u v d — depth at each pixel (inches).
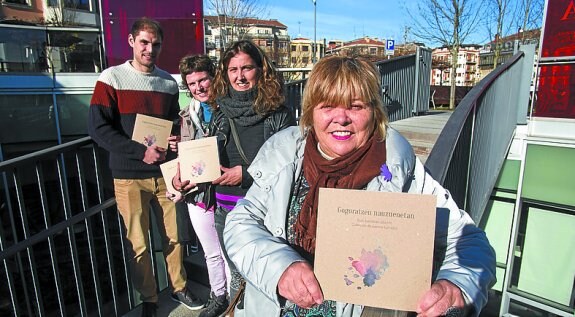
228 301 102.0
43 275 233.8
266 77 81.2
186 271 121.2
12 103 323.9
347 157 46.4
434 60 1210.0
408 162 46.6
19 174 78.6
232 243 48.3
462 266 40.7
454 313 37.1
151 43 97.6
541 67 218.4
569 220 224.7
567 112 213.9
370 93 45.4
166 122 98.3
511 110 213.3
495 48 697.6
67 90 335.3
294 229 48.9
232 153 84.9
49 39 326.0
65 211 91.0
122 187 97.0
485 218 258.5
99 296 101.2
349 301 39.8
